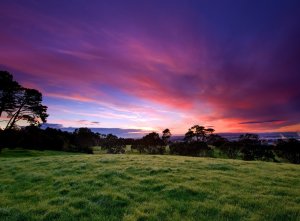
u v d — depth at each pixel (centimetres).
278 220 907
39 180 1673
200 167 2105
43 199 1219
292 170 2167
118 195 1195
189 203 1095
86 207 1051
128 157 2986
